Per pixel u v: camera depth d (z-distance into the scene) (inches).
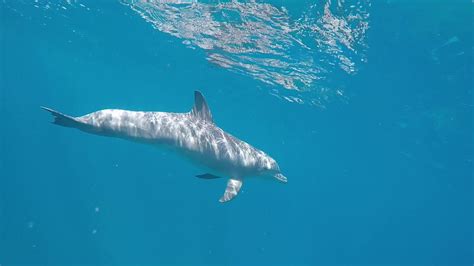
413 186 1947.6
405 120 857.5
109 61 1229.1
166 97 1774.1
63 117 296.4
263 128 1684.3
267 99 1037.8
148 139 337.1
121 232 1477.6
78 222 1477.6
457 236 3614.7
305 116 1127.0
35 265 1158.3
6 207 1512.1
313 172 2881.4
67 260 1238.9
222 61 794.2
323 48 573.0
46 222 1435.8
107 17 707.4
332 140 1432.1
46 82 2709.2
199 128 367.6
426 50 496.4
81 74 1797.5
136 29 743.7
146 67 1135.0
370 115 900.0
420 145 1057.5
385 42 498.3
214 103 1390.3
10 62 2082.9
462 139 884.6
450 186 1604.3
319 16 466.6
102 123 316.5
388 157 1406.3
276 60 690.2
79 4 665.0
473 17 392.2
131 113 333.4
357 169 2026.3
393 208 3161.9
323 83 751.7
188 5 535.8
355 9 427.5
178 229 1609.3
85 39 978.7
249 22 544.1
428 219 3115.2
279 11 480.7
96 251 1332.4
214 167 379.9
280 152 2447.1
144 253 1392.7
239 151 392.5
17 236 1307.8
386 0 394.0
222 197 355.3
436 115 764.0
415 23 431.5
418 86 637.3
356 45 530.6
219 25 587.8
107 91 2273.6
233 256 1723.7
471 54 478.6
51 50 1362.0
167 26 667.4
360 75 649.6
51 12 776.9
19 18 930.7
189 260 1439.5
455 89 610.2
